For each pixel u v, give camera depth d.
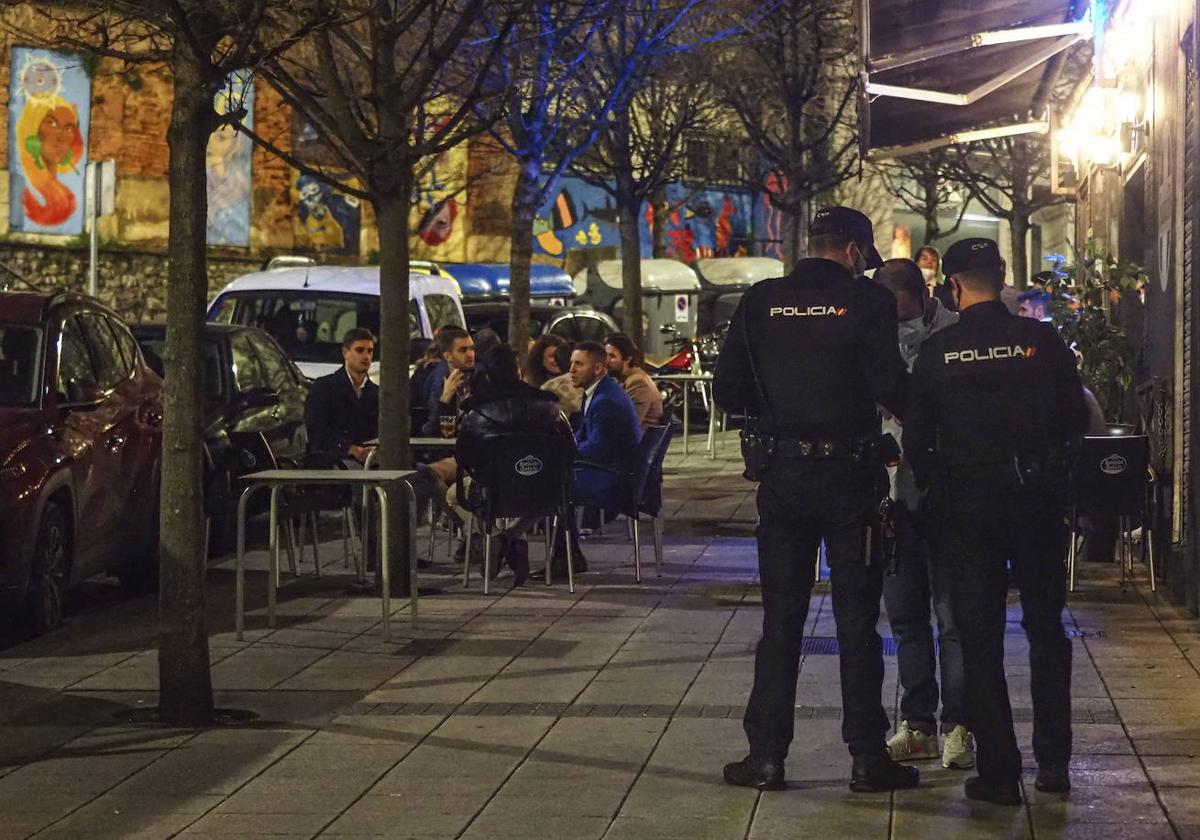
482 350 15.80
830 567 7.06
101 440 11.73
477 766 7.39
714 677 9.12
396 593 11.98
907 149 17.62
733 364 7.17
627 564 13.40
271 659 9.82
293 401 16.20
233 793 7.04
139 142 32.38
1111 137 15.34
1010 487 6.84
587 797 6.88
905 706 7.55
